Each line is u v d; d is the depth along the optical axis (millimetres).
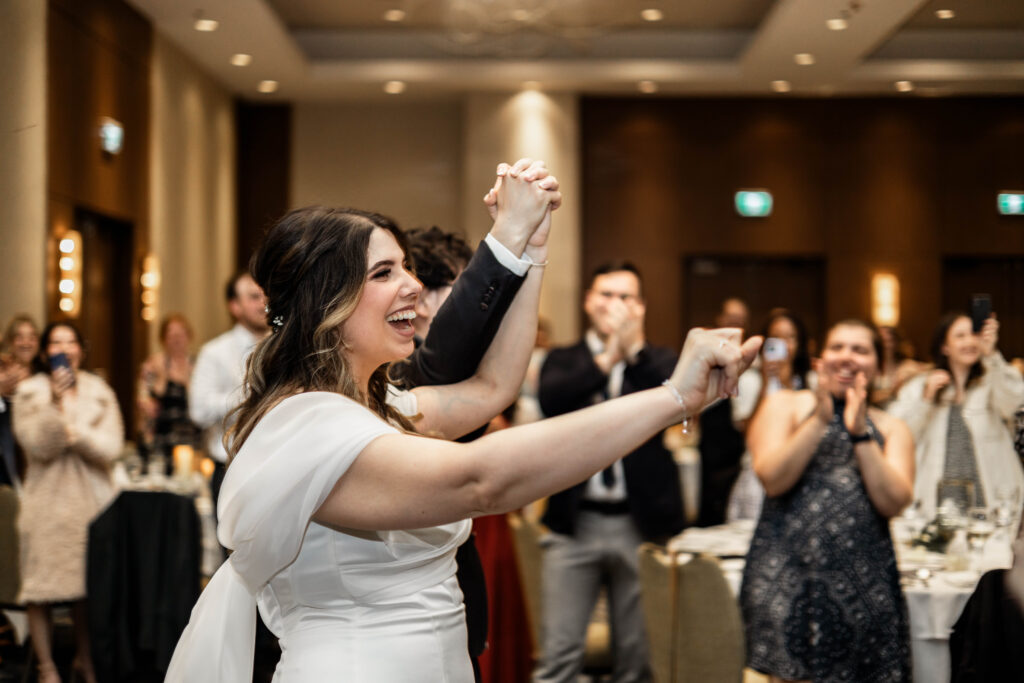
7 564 3924
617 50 9961
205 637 1375
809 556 2602
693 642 2908
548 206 1427
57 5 6195
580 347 3506
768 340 4258
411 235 2072
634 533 3404
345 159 11141
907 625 2619
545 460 1069
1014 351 3463
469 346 1458
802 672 2568
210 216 9977
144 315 7965
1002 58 4367
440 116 11133
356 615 1288
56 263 6137
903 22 6496
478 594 1637
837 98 10391
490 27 9258
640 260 10680
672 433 6516
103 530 3723
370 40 10078
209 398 4391
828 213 10391
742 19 9414
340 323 1278
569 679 3430
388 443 1134
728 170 10602
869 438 2605
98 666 3688
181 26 8375
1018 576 1830
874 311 10070
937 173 8898
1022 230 4645
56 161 6137
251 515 1166
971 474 3330
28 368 3967
